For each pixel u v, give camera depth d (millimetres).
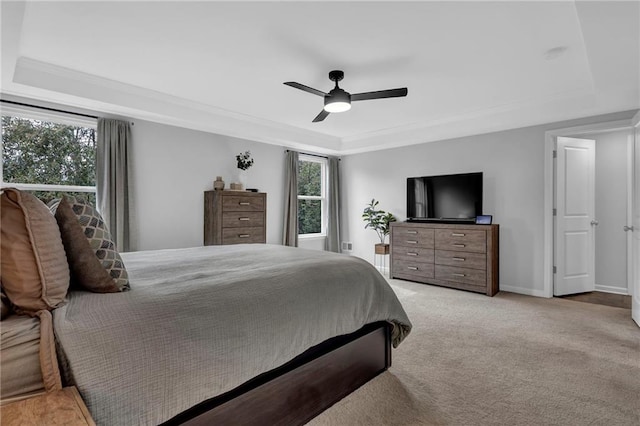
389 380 2137
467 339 2811
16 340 962
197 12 2090
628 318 3352
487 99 3830
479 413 1787
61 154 3479
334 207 6402
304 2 1993
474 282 4391
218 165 4727
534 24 2232
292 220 5668
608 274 4586
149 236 4020
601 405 1853
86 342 1026
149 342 1127
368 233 6207
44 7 2016
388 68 2951
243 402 1408
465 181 4754
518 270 4426
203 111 4121
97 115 3607
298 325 1613
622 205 4496
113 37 2404
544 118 3959
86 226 1367
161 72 3047
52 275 1128
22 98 3137
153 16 2131
